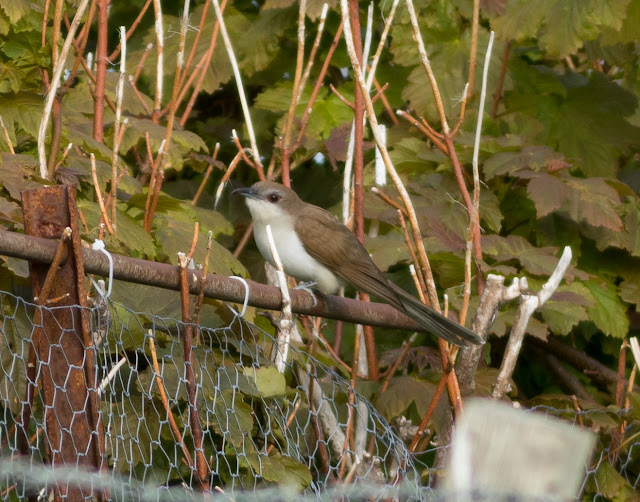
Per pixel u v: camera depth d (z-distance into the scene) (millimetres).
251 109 12047
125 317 6824
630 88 13141
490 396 7785
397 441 7098
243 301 6094
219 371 6746
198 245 8438
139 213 8781
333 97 11500
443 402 8383
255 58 11391
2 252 4727
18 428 6121
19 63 8617
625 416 9039
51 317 5020
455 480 5016
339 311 6812
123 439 6215
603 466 8578
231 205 11789
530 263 9547
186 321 5727
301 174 11898
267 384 7059
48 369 5055
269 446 7453
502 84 11383
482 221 10492
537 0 10844
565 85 12312
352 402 7227
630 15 11016
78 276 5016
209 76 11430
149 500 5742
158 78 9445
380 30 11734
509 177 10727
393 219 9773
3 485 5609
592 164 11938
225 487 6961
